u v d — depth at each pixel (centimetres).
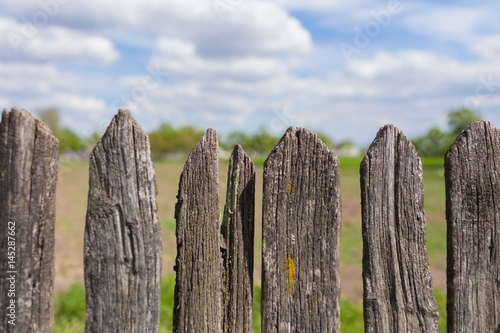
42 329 166
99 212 170
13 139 161
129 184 170
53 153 167
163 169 2297
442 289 511
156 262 174
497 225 184
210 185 184
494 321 184
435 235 855
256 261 628
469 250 184
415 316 180
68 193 1491
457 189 184
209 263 183
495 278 184
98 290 171
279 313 181
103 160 170
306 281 181
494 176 184
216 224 185
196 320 182
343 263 678
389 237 182
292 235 182
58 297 431
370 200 181
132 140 171
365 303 181
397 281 181
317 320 180
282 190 182
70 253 693
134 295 172
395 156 183
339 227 181
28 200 163
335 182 180
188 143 4425
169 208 1220
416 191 183
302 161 182
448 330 189
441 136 2052
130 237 171
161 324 388
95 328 171
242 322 187
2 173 160
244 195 188
